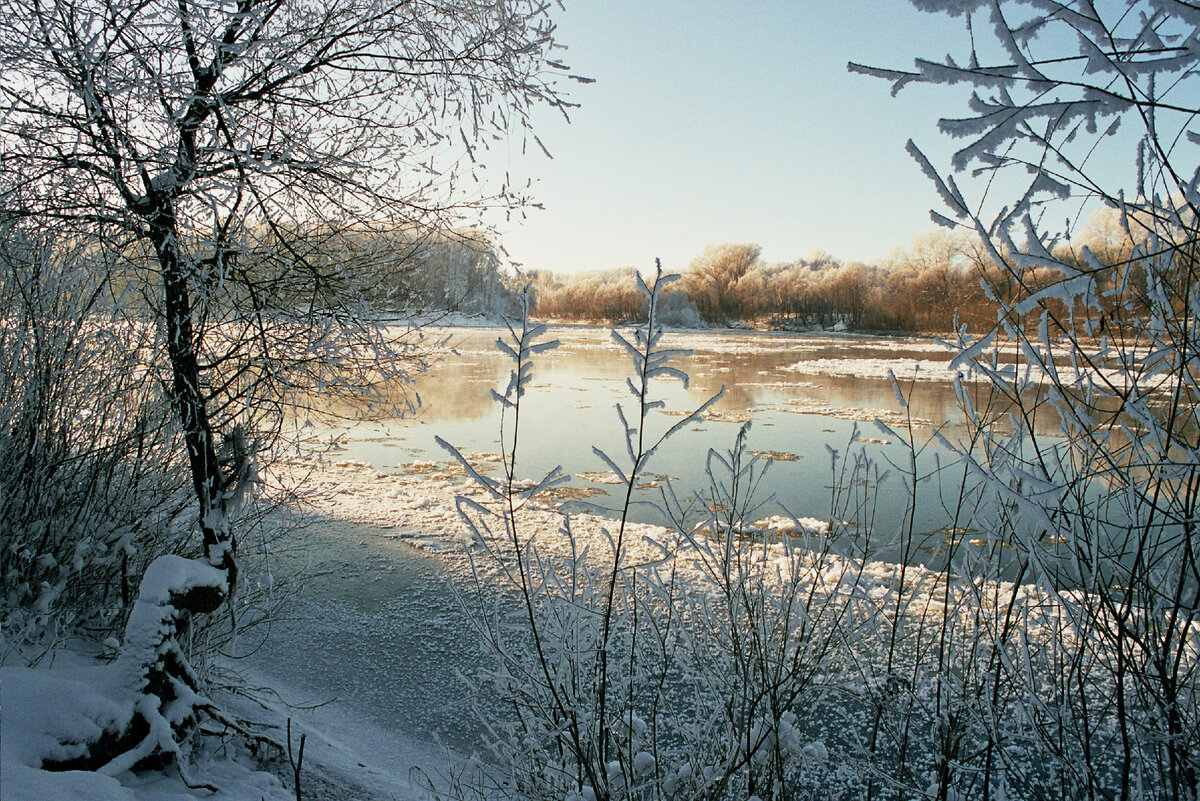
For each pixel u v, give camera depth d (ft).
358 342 14.57
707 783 9.89
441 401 73.51
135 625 11.44
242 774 12.01
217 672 16.33
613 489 40.52
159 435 15.30
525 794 11.30
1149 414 6.79
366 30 14.87
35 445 14.02
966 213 6.42
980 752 9.69
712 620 11.71
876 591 19.26
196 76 13.30
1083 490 7.76
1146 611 7.53
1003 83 5.57
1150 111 5.51
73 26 11.95
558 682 10.80
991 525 9.25
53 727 9.68
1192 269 6.48
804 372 103.76
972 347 7.38
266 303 14.38
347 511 33.58
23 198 12.97
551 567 11.30
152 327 14.52
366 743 15.66
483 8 15.66
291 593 20.56
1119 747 9.85
